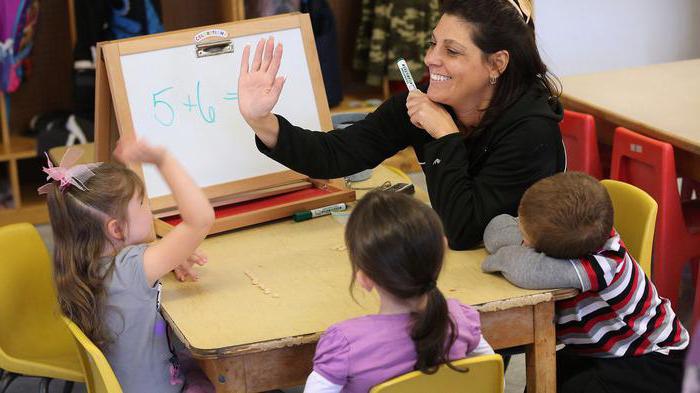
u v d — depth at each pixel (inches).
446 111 91.1
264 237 93.3
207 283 82.8
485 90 89.9
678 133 126.7
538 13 227.8
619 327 82.0
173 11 202.7
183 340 72.5
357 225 67.5
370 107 203.5
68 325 77.2
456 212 86.4
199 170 97.6
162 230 91.7
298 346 73.6
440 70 88.6
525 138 86.6
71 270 78.1
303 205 97.4
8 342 94.6
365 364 67.4
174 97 97.8
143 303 77.3
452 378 68.1
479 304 76.2
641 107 141.1
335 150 95.2
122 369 79.3
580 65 234.1
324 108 104.0
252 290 81.0
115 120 99.7
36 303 100.0
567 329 84.4
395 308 68.5
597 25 231.3
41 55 192.7
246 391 73.5
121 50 96.3
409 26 198.4
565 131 139.5
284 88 102.6
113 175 79.4
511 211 87.3
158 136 96.4
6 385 98.3
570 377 84.7
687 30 235.8
